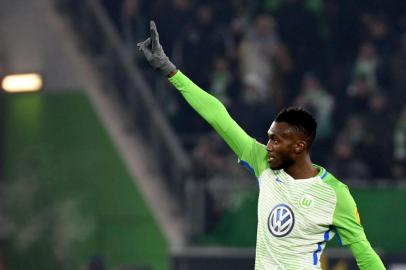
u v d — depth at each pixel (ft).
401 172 152.97
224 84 159.02
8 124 167.12
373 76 159.53
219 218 150.82
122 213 159.02
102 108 160.97
